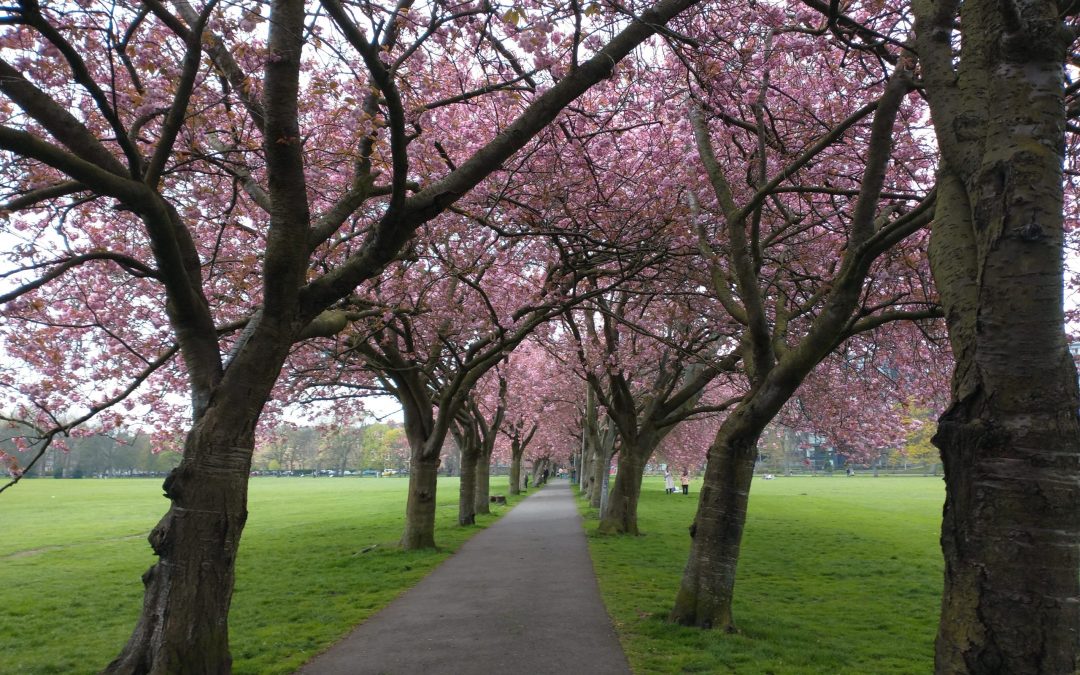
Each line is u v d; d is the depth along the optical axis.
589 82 6.11
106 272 10.98
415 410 15.61
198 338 6.09
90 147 5.45
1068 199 9.95
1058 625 2.94
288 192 5.58
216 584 5.50
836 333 6.67
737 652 7.10
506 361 22.27
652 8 6.28
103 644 8.38
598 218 11.60
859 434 17.97
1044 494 3.02
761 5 8.09
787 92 10.40
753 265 8.41
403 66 8.42
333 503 35.22
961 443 3.28
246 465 5.77
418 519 15.29
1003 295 3.16
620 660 6.82
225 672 5.51
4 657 7.81
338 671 6.65
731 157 10.84
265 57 5.90
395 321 12.40
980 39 3.70
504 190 9.42
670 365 18.44
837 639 8.12
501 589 10.72
